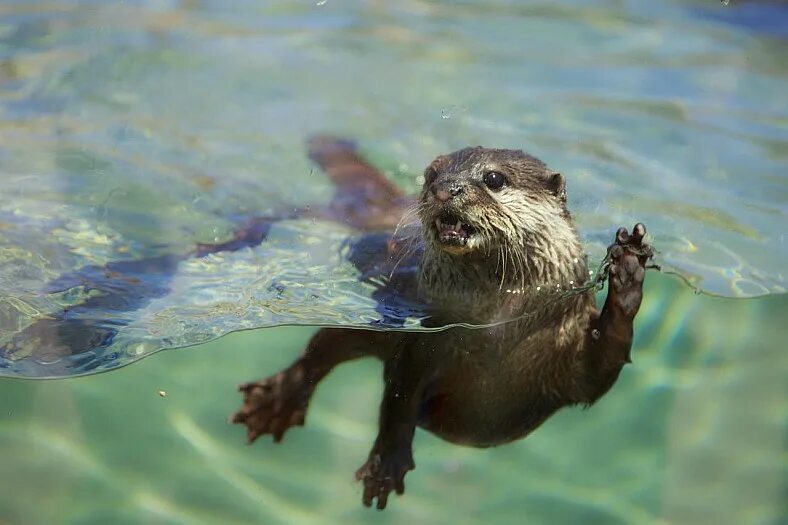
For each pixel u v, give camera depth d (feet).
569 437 28.22
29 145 32.50
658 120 35.37
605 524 25.14
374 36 41.93
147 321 24.93
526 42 42.09
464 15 44.88
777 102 37.06
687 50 41.86
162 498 25.63
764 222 29.94
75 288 26.03
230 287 26.43
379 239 28.30
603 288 26.17
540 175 25.41
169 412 28.17
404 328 24.54
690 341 30.09
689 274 27.37
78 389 27.45
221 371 28.25
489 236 23.56
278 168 32.22
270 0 45.83
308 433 27.91
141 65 37.99
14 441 26.96
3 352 24.56
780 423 28.19
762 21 45.34
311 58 39.40
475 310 25.02
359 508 25.76
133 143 33.06
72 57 38.24
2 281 26.00
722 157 33.09
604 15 45.73
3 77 36.58
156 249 27.96
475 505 25.82
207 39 40.73
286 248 28.27
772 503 25.80
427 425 23.72
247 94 36.55
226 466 26.84
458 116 35.04
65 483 25.80
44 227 28.30
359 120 35.01
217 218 29.58
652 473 26.84
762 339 29.81
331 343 24.43
